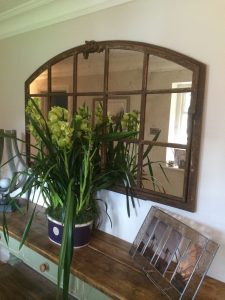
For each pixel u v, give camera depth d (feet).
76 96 4.80
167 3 3.67
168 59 3.67
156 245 3.68
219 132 3.38
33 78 5.55
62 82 5.01
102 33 4.46
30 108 4.23
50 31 5.29
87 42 4.51
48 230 4.48
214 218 3.53
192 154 3.57
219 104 3.35
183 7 3.52
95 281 3.43
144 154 4.09
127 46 4.06
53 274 4.15
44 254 4.05
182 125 3.66
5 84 6.52
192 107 3.48
